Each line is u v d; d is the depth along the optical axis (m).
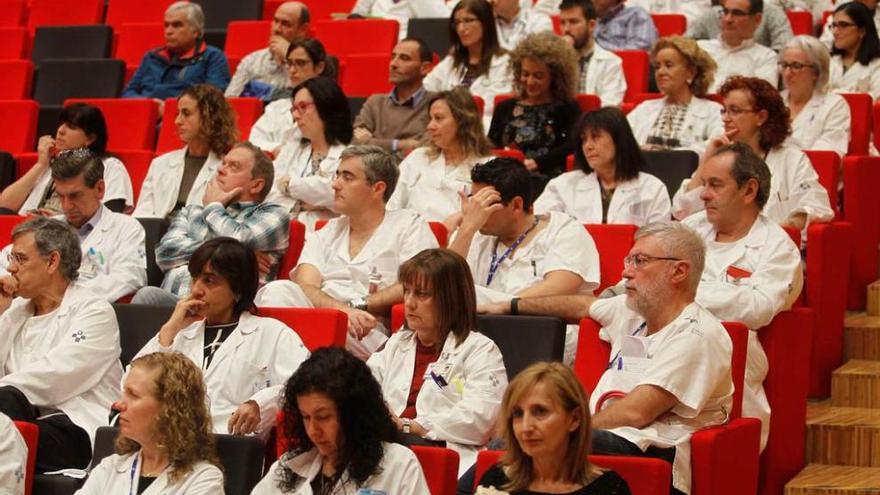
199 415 9.48
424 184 15.08
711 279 11.86
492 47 18.53
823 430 11.84
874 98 17.48
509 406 8.40
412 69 17.52
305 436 9.05
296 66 18.45
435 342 10.61
